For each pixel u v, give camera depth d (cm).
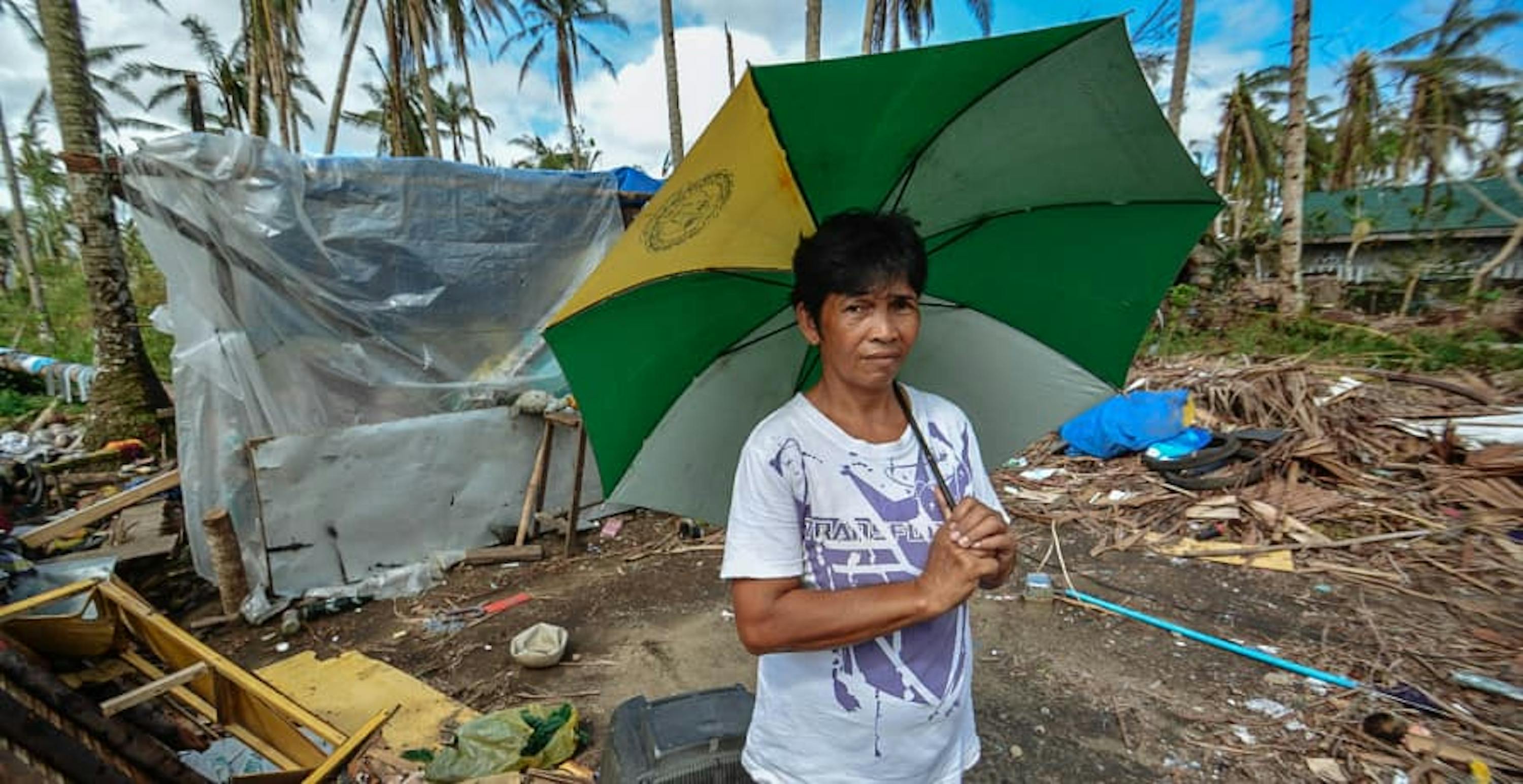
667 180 96
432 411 507
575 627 393
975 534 93
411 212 483
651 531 538
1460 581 393
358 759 279
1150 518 508
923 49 95
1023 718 300
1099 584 421
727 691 191
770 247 112
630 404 119
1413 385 666
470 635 387
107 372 617
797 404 110
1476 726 276
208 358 423
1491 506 456
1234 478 526
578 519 520
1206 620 373
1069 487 575
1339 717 288
